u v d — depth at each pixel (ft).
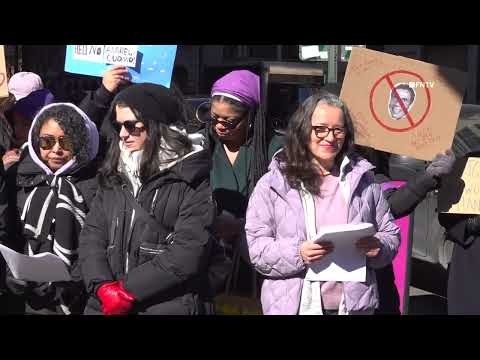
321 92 11.88
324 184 11.78
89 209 12.44
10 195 12.74
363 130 13.51
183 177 11.18
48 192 12.53
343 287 11.52
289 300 11.56
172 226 11.24
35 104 14.71
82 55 14.94
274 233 11.80
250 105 13.42
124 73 14.65
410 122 13.53
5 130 15.11
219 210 13.47
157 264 11.05
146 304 11.17
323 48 29.04
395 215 13.29
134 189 11.37
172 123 11.44
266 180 11.88
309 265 11.50
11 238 12.68
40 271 11.84
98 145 12.98
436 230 23.18
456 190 13.35
